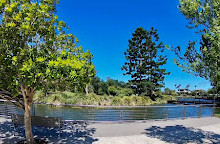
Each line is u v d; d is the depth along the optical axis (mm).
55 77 3113
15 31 3412
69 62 3213
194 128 6992
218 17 3773
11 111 7742
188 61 4492
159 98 32156
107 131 6078
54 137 5266
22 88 4164
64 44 4473
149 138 5551
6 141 4754
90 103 17500
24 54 3457
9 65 3260
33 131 5742
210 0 4020
